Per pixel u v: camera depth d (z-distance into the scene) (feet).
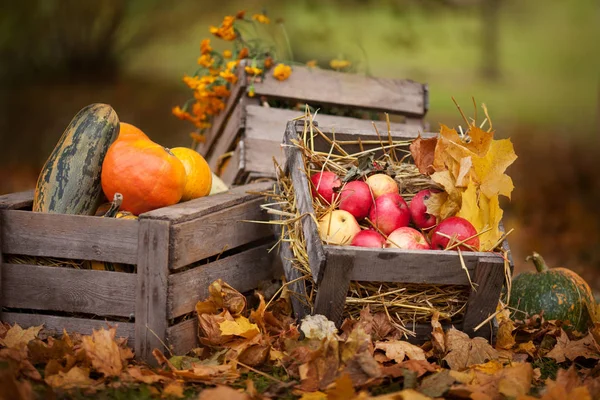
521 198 31.68
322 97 15.12
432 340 10.36
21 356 9.43
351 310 10.32
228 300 10.64
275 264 12.53
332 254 9.53
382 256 9.77
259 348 10.01
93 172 11.22
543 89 70.23
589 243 24.63
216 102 15.85
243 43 16.07
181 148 12.19
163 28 57.67
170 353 10.05
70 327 10.53
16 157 34.65
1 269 10.64
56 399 8.40
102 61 51.67
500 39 92.07
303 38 30.32
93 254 10.30
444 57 75.66
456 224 10.29
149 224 9.98
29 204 11.44
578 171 37.55
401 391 8.63
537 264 12.98
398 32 33.32
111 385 9.01
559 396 8.60
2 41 47.93
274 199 12.24
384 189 11.18
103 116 11.45
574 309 12.47
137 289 10.09
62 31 49.62
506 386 9.00
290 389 9.17
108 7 50.24
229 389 8.46
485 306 10.33
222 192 12.09
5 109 41.11
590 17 94.68
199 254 10.57
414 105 15.62
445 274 10.00
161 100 46.88
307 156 11.21
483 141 10.78
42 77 49.42
